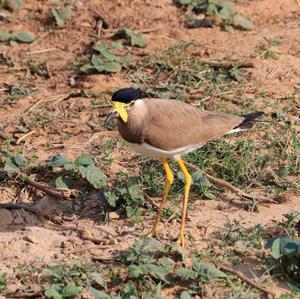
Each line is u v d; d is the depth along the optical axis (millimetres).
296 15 18203
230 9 17891
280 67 16219
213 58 16500
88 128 14461
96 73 16141
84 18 18047
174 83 15766
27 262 11188
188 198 12500
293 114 14711
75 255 11273
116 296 10141
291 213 11562
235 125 12047
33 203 12633
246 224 11805
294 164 13156
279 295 10211
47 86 15906
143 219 12086
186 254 10930
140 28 17781
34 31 17781
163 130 11383
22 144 14055
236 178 12930
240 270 10742
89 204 12492
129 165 13359
